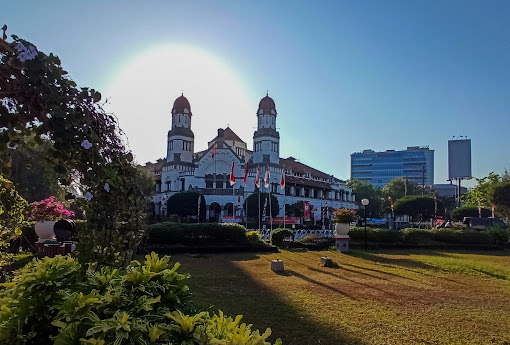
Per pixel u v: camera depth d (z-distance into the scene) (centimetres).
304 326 613
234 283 989
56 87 307
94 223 339
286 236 2153
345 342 544
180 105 5800
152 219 4344
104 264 358
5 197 508
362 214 7188
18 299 314
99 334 248
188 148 5781
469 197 6069
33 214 1003
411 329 605
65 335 250
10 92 288
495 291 927
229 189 5194
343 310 714
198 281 1011
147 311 270
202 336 242
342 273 1184
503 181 4153
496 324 641
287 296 832
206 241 1914
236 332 240
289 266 1355
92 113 339
